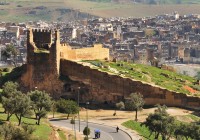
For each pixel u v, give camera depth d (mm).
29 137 151000
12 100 181250
